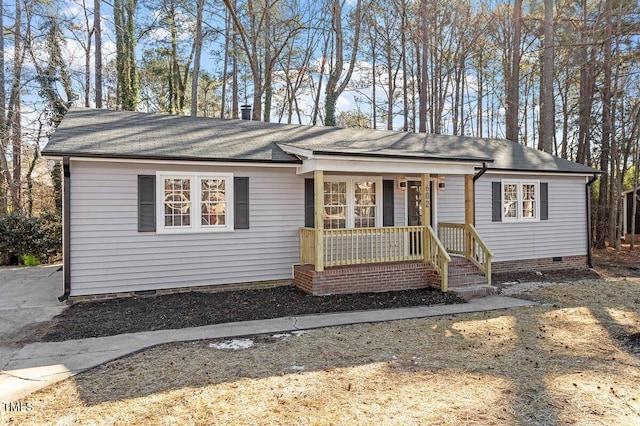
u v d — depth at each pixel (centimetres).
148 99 2834
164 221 848
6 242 1340
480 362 499
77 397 398
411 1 2277
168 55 2659
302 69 2433
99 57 1894
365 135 1253
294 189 966
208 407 376
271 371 466
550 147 1680
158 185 838
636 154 1820
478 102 2842
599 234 1872
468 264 999
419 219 1132
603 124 1831
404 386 425
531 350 544
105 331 623
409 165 931
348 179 1049
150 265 837
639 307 789
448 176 1172
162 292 848
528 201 1276
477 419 355
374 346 561
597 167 2173
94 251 794
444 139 1390
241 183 909
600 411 368
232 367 479
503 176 1227
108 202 802
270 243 942
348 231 910
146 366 481
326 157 840
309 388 419
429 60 2708
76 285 784
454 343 575
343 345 564
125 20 2022
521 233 1255
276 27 2022
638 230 2216
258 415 362
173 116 1130
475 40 2273
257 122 1212
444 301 837
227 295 855
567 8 1927
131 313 717
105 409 373
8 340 583
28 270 1200
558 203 1311
